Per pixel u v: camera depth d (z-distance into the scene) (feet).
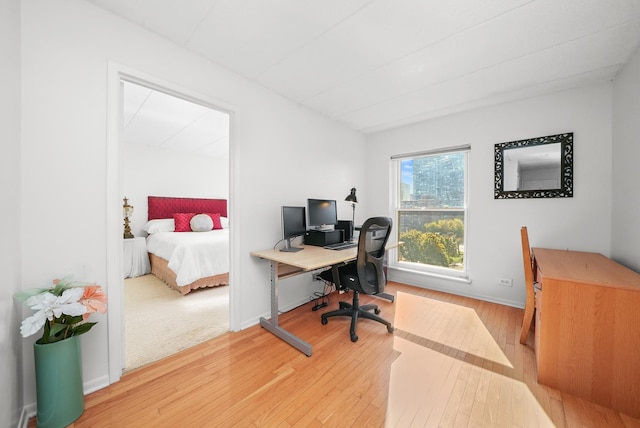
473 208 9.43
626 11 4.63
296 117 8.93
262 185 7.80
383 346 6.28
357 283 6.81
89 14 4.64
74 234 4.50
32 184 4.10
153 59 5.43
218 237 11.82
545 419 4.12
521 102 8.43
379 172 12.17
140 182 14.83
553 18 4.86
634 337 4.26
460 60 6.34
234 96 6.96
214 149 15.98
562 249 7.78
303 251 7.64
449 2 4.55
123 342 5.21
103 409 4.26
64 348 3.89
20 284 3.97
